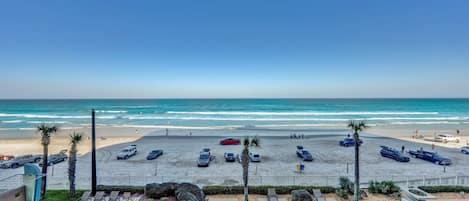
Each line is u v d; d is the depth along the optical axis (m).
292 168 28.14
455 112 98.50
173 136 49.31
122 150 35.84
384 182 19.97
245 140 18.73
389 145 41.47
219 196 19.33
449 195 18.66
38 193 12.77
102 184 22.08
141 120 75.75
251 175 25.38
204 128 60.41
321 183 22.39
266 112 100.31
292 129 58.69
